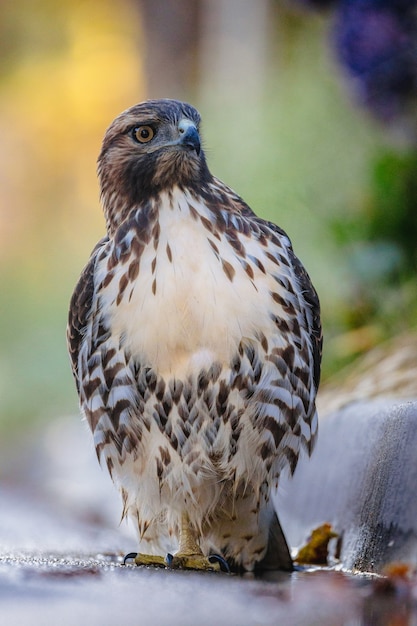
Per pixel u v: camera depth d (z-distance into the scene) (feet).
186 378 27.53
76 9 109.40
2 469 69.51
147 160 28.84
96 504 49.62
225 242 28.09
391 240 46.60
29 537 35.94
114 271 28.32
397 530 26.61
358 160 50.70
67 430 73.31
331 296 46.88
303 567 29.55
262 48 75.66
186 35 87.15
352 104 49.01
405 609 20.25
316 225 49.62
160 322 27.37
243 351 27.53
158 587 21.58
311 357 29.40
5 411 87.81
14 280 102.17
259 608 19.85
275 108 57.93
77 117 111.04
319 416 36.29
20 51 110.93
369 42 43.93
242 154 56.49
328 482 32.86
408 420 27.68
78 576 22.40
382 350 41.45
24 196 110.52
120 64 109.19
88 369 28.89
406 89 44.32
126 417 28.37
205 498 29.01
